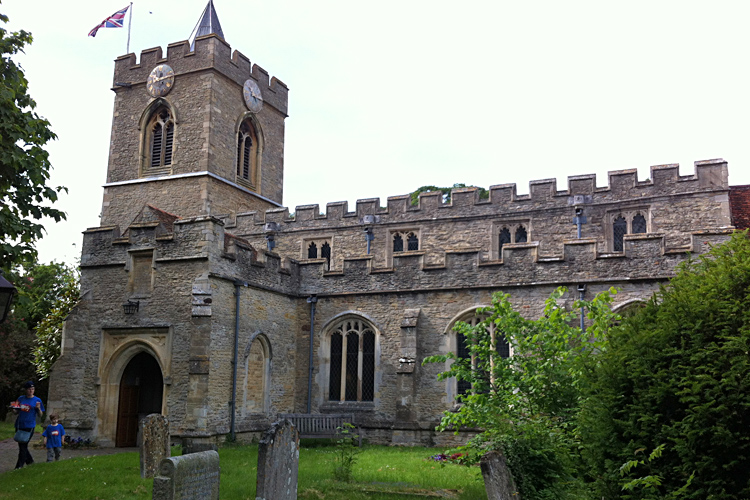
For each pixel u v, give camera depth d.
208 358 18.64
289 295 22.61
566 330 12.05
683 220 23.97
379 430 21.09
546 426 11.02
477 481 12.69
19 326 29.97
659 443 7.98
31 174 13.52
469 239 27.02
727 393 7.65
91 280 20.75
